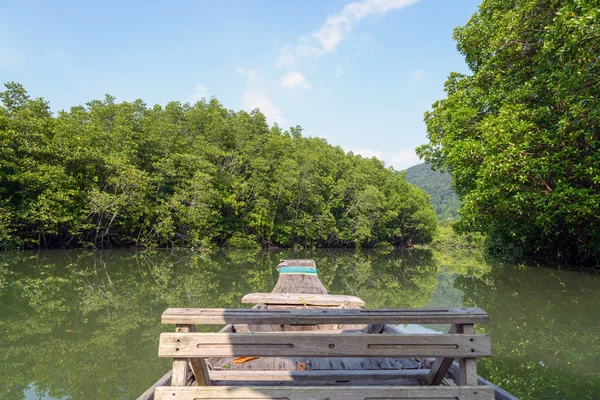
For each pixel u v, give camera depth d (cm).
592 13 673
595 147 842
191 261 1833
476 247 4203
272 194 3067
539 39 1005
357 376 249
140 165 2534
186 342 186
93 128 2247
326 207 3716
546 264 1427
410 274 1501
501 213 1131
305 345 186
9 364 446
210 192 2519
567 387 355
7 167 1809
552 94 926
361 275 1473
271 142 3334
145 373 421
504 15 1067
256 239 3125
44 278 1133
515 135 930
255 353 185
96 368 435
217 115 3278
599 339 513
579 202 877
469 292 941
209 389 178
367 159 5075
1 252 1861
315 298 514
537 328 572
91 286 1013
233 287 1033
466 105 1269
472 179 1229
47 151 1934
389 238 4919
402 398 179
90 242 2262
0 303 784
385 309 197
